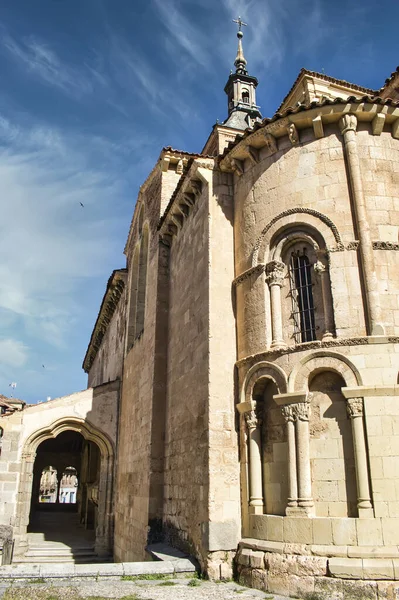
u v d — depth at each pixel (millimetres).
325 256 13211
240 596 10695
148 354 20625
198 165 16047
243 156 15609
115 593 10875
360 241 12867
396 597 9961
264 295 13898
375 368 11836
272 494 12570
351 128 13719
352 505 11336
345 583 10273
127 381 25672
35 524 36812
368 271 12570
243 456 13305
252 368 13453
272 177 14602
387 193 13469
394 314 12477
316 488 11742
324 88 20250
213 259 15219
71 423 26188
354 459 11484
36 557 23688
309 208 13664
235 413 13875
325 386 12328
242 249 15062
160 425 18484
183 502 15203
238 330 14555
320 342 12336
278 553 11375
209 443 13383
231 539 12719
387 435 11320
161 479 17828
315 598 10281
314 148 14070
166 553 14609
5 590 11000
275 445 12820
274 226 14156
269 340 13492
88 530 33875
